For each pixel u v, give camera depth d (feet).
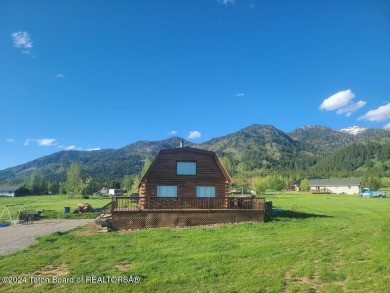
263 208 106.93
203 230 89.71
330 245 68.80
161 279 49.03
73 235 89.04
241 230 88.99
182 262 57.57
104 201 282.15
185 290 44.86
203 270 52.31
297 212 142.92
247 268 52.95
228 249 66.74
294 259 57.52
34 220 138.51
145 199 111.65
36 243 79.36
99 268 55.88
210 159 118.93
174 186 115.34
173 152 116.98
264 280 47.19
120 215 99.09
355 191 474.08
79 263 59.57
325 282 46.42
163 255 63.00
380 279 45.68
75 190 362.12
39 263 59.77
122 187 524.11
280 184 416.46
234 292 43.42
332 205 197.67
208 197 110.93
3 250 72.54
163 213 100.99
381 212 154.30
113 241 77.97
